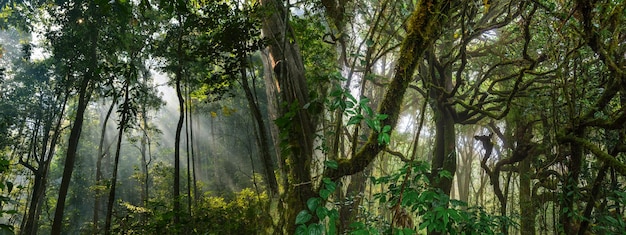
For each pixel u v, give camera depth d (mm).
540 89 7879
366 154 3945
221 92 7172
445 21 4004
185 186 19938
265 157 5285
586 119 4812
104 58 12398
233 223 7941
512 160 9414
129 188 24844
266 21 5883
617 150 4766
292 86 4965
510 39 10219
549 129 7504
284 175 4680
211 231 7801
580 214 5164
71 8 11289
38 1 12914
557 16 4980
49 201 22359
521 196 9594
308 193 4297
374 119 2980
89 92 13039
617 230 4883
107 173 25828
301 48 7723
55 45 11438
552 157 8055
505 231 6336
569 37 5086
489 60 11109
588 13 4309
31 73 16547
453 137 9969
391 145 16812
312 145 4648
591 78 6047
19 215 21172
